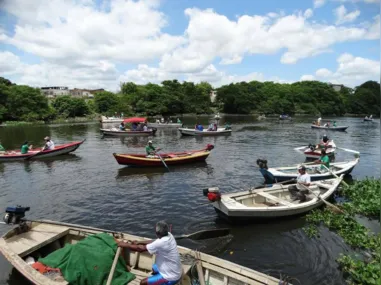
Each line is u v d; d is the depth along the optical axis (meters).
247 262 7.83
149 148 20.36
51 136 38.41
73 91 138.38
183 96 99.31
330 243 8.74
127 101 96.12
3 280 6.85
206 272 6.26
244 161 21.28
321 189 12.44
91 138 35.75
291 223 10.11
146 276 6.35
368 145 29.95
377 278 6.51
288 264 7.70
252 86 114.12
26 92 70.81
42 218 10.90
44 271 5.95
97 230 7.55
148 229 9.89
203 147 28.14
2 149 23.44
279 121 66.94
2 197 13.35
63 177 16.86
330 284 6.84
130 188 14.52
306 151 21.62
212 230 8.65
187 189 14.31
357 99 105.88
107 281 5.68
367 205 11.03
